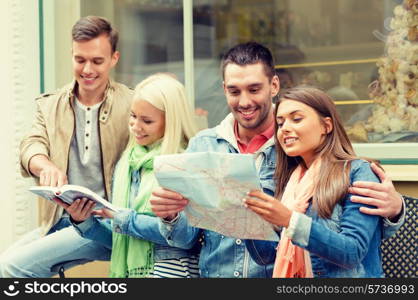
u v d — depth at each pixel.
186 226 3.92
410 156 4.93
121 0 5.96
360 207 3.44
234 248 3.85
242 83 3.83
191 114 4.25
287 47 5.83
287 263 3.52
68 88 4.66
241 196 3.45
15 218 5.89
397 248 4.09
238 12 6.12
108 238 4.32
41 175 4.33
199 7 5.84
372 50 5.36
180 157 3.51
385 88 5.21
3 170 5.90
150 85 4.17
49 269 4.56
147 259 4.10
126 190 4.22
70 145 4.63
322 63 5.62
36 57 5.84
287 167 3.76
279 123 3.63
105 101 4.63
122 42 6.00
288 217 3.37
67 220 4.69
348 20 5.50
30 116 5.84
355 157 3.56
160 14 5.89
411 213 4.06
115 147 4.62
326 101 3.58
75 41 4.51
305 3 5.81
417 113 5.03
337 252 3.33
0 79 5.88
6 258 4.55
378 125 5.14
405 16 5.20
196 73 5.79
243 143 4.03
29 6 5.81
